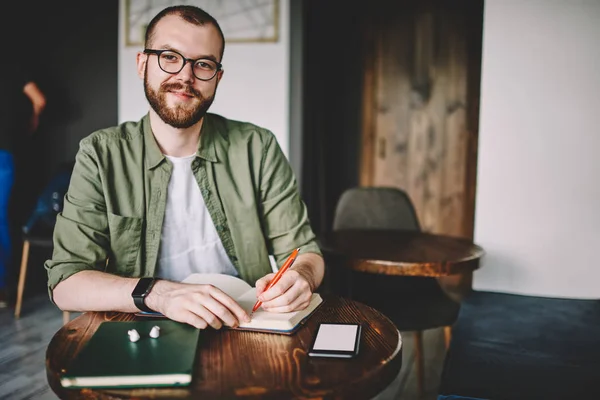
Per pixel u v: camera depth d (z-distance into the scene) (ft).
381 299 7.52
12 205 13.09
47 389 7.45
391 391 7.60
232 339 3.53
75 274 4.12
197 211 4.90
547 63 9.80
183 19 4.26
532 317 6.44
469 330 5.89
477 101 13.01
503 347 5.36
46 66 13.92
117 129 4.75
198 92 4.34
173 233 4.87
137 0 12.71
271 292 3.79
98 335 3.42
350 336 3.53
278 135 12.14
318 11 12.86
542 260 10.16
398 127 13.67
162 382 2.89
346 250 7.19
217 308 3.56
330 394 2.87
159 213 4.72
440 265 6.54
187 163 4.79
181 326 3.59
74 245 4.37
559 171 9.93
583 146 9.77
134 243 4.68
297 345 3.44
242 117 12.36
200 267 5.01
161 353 3.15
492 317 6.41
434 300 7.51
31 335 9.55
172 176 4.76
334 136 13.89
